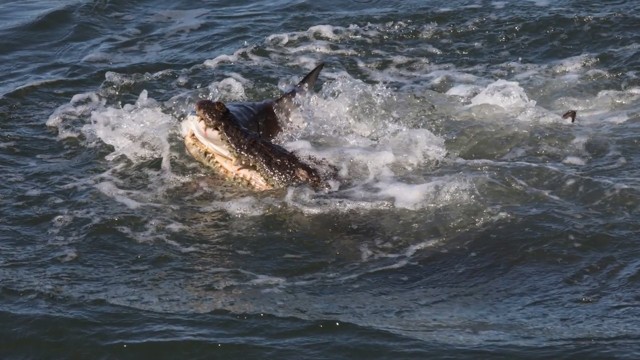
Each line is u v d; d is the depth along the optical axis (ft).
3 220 86.99
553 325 69.62
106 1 147.74
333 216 86.89
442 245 82.48
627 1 137.80
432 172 93.91
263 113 97.25
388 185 91.30
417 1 143.64
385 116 105.29
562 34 128.06
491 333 68.64
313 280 77.51
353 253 81.71
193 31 137.80
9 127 107.24
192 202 90.12
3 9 148.77
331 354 66.33
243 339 68.39
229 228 85.66
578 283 75.72
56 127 107.24
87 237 84.17
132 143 101.86
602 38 126.41
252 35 134.41
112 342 68.59
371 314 71.87
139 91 117.39
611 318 70.18
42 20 141.28
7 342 69.26
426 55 126.00
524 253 80.33
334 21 137.80
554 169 92.99
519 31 130.00
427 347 66.74
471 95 111.45
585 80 115.75
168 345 67.87
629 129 102.42
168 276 78.18
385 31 133.39
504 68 120.78
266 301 73.87
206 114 89.40
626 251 79.66
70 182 94.53
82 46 133.69
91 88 118.73
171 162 97.40
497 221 85.10
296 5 145.38
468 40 129.29
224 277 77.92
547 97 112.27
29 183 94.27
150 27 140.56
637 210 85.66
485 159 96.63
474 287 76.13
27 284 76.28
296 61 125.29
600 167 94.02
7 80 121.90
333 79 118.52
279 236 84.33
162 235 84.64
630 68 117.70
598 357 64.85
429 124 104.12
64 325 70.49
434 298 74.54
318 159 94.79
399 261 80.38
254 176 91.04
